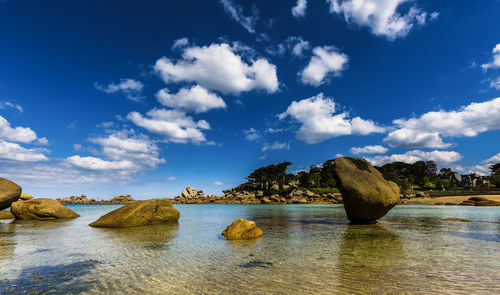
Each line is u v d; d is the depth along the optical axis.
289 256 8.41
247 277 6.24
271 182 109.06
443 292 5.14
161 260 7.99
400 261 7.61
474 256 8.17
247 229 12.48
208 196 109.44
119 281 6.02
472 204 48.47
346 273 6.47
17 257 8.43
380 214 16.91
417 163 126.44
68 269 7.03
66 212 23.17
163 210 19.09
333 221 20.23
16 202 21.69
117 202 137.50
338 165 18.19
